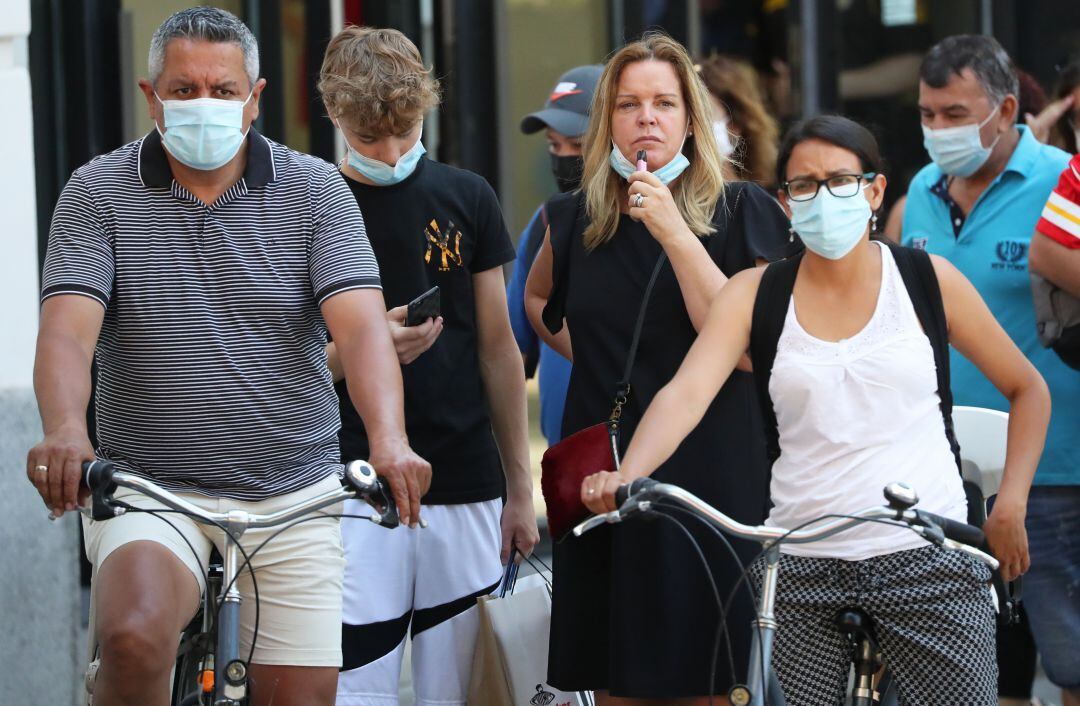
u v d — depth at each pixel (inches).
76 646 784.9
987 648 519.2
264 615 547.5
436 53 1101.1
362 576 675.4
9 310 751.1
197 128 516.4
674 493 461.4
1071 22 1264.8
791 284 534.9
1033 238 740.0
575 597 640.4
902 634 519.5
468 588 694.5
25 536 756.6
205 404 535.2
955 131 780.6
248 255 536.4
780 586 527.5
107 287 527.5
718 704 621.9
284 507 547.2
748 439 625.9
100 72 992.9
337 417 573.3
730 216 641.6
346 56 658.8
